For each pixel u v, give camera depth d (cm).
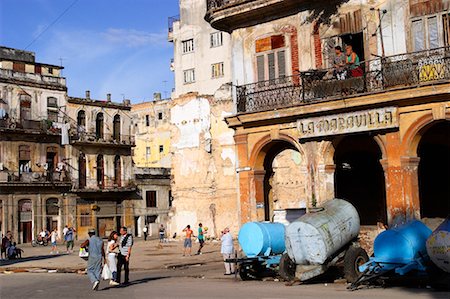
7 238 3553
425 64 1955
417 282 1581
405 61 1988
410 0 2044
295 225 1672
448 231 1487
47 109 5800
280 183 4044
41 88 5759
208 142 4306
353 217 1756
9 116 5491
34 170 5631
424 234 1636
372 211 2431
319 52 2253
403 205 1961
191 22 6041
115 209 6238
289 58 2345
